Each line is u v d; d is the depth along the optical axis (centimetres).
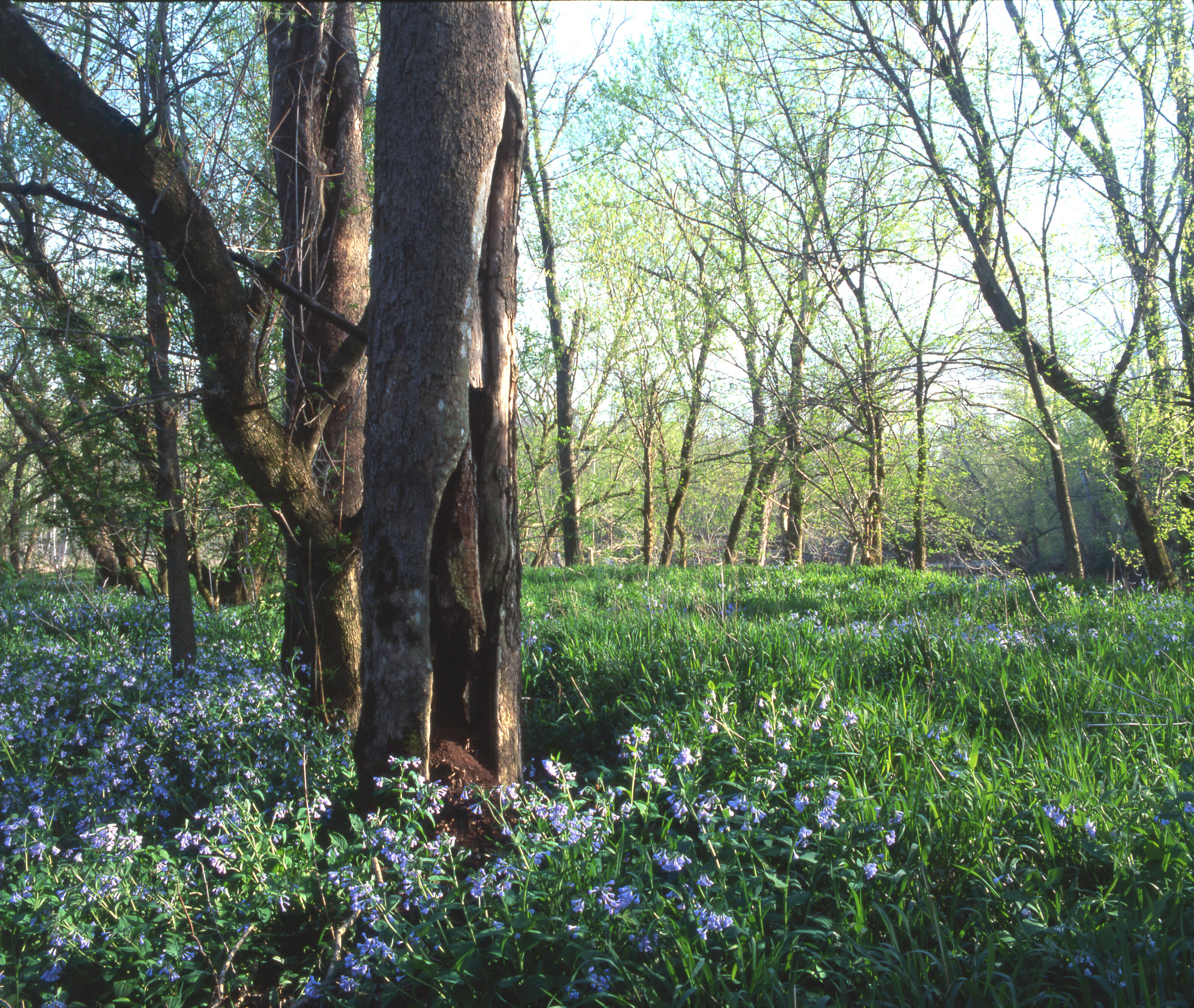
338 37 612
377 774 366
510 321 409
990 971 235
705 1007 238
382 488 371
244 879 313
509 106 390
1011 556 1691
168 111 407
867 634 660
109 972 276
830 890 296
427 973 255
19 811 371
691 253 1675
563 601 997
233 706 451
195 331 499
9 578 799
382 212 371
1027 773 371
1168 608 782
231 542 677
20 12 380
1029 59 1112
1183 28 1129
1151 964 241
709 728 420
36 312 498
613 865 294
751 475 1877
